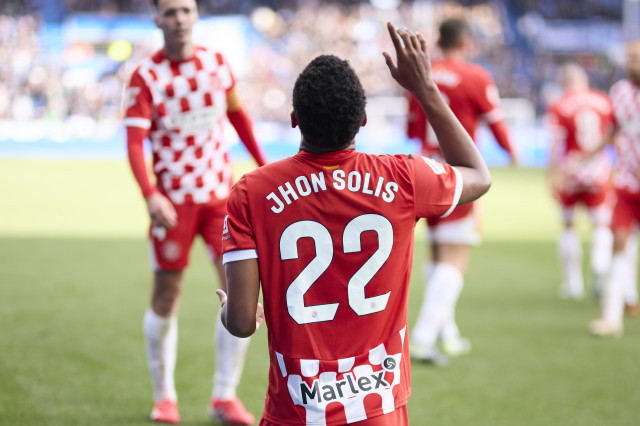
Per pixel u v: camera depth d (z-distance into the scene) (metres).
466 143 8.13
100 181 59.06
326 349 7.53
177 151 13.30
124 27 98.50
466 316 22.47
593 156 21.64
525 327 21.22
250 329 7.55
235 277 7.43
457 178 7.84
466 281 27.66
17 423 12.90
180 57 13.16
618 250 20.69
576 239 25.55
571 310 23.48
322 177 7.49
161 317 13.36
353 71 7.45
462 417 14.02
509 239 37.50
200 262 30.47
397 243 7.61
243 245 7.41
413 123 18.81
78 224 38.72
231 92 13.63
